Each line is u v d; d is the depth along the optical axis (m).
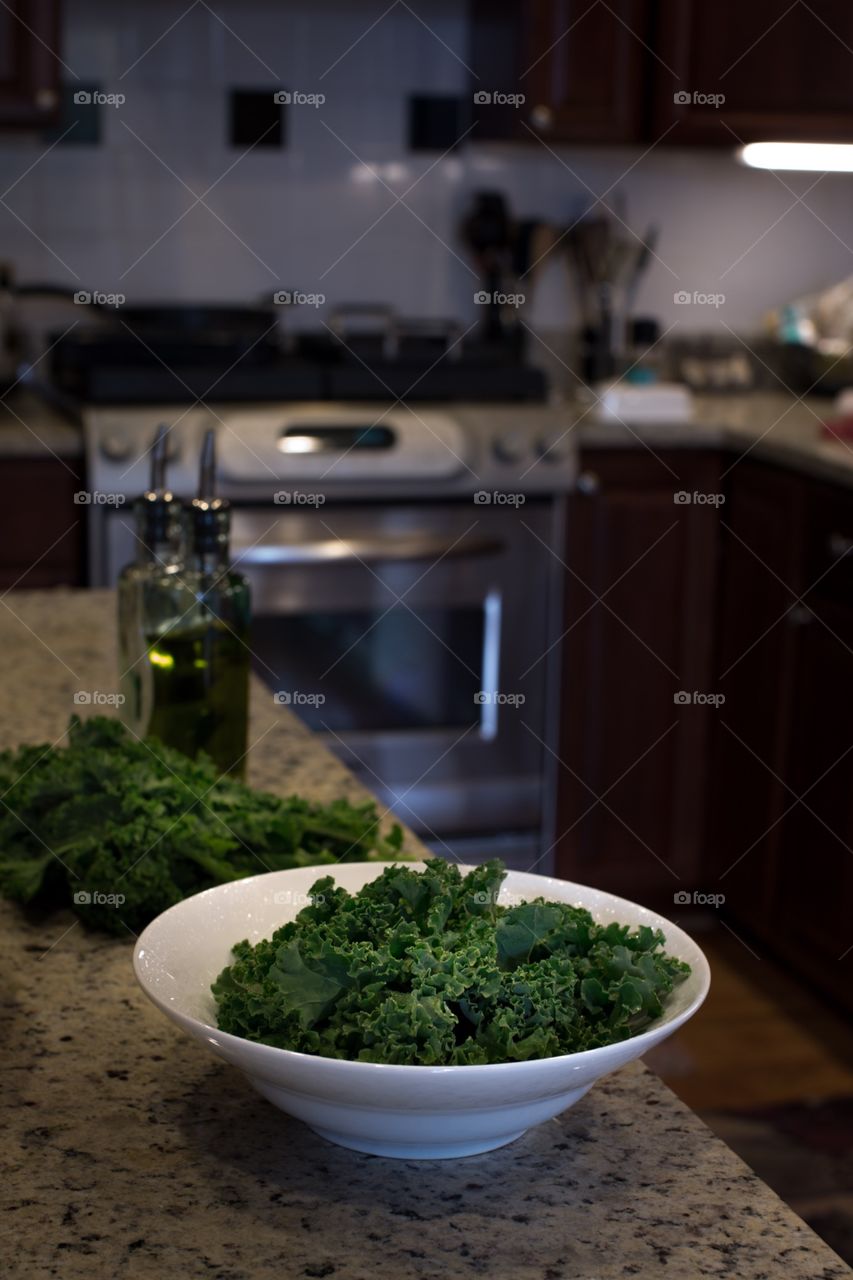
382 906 0.78
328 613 2.90
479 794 3.06
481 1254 0.67
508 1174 0.73
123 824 1.03
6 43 2.88
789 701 2.85
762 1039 2.69
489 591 2.98
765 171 3.57
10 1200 0.70
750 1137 2.34
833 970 2.75
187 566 1.21
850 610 2.64
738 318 3.62
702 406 3.29
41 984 0.93
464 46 3.37
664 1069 2.57
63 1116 0.78
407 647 2.96
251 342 2.93
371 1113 0.70
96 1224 0.68
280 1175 0.73
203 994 0.80
